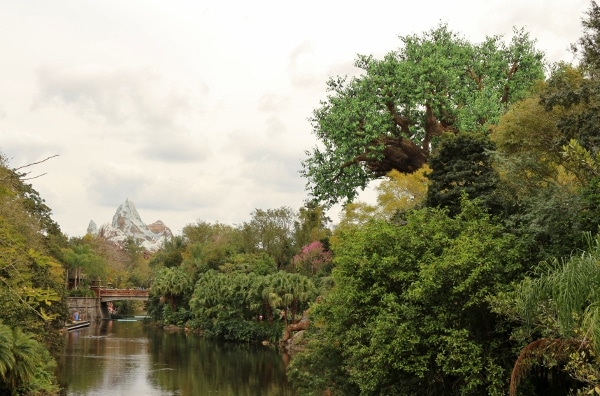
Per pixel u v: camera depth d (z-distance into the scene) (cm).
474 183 2816
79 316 10388
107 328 9419
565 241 2141
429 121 5244
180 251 12281
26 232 4262
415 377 2314
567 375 2166
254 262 9144
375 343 2216
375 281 2525
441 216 2580
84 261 11044
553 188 2358
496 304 1942
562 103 2709
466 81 5531
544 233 2231
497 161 2844
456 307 2212
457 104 5300
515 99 5353
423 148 5388
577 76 3111
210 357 5891
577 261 1328
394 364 2188
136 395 3962
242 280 7806
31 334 3609
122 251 16812
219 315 7981
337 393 2920
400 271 2411
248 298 7438
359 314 2534
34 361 3322
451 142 3011
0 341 3059
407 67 5247
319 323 3694
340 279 2694
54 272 6344
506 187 2758
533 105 3078
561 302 1312
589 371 1316
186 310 9544
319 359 3030
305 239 9212
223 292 8188
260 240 9825
